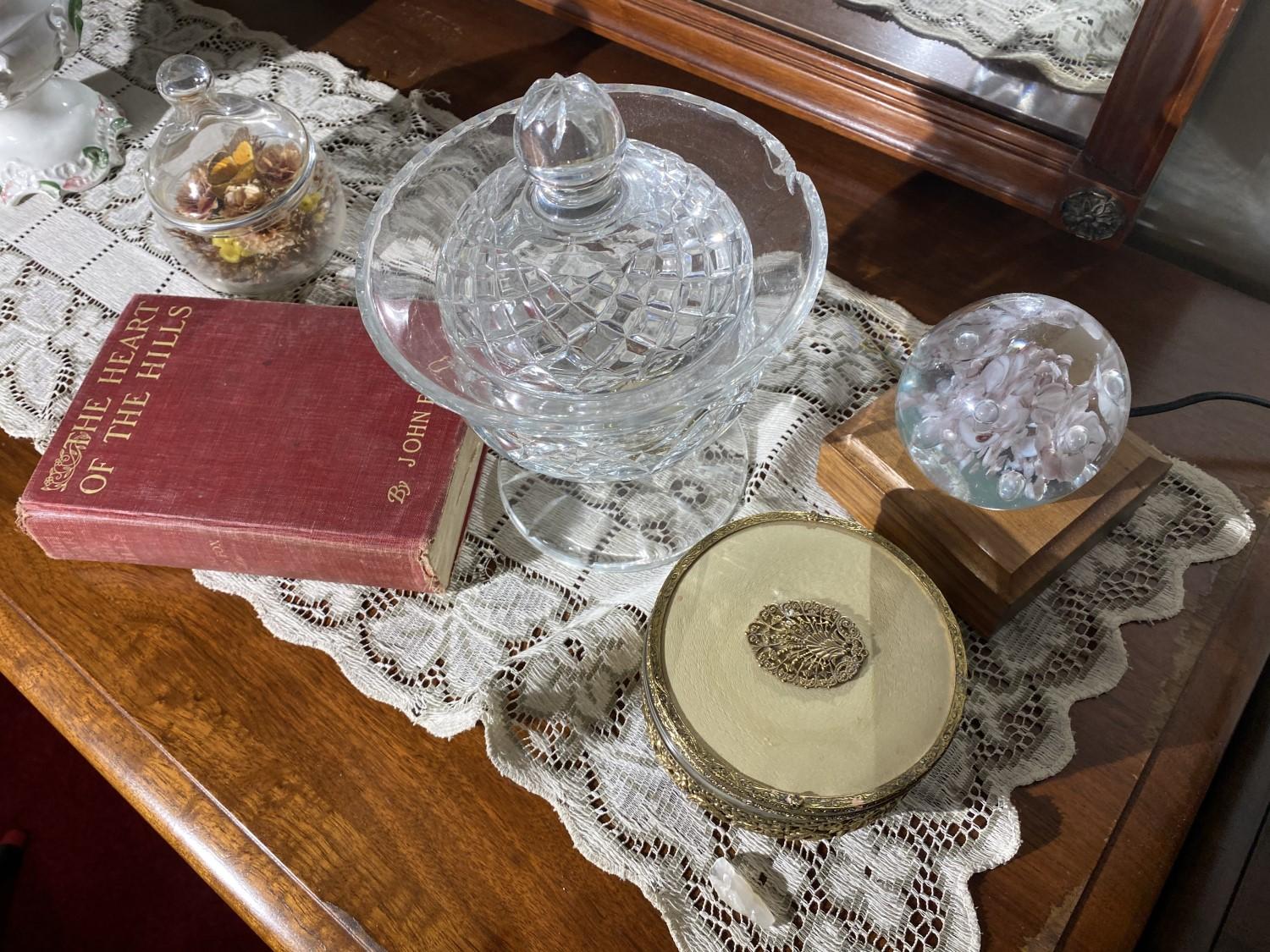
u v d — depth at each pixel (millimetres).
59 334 542
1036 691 416
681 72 617
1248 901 431
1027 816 394
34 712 818
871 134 548
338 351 464
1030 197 518
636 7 586
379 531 413
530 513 478
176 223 498
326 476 427
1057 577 437
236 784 414
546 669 424
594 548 468
